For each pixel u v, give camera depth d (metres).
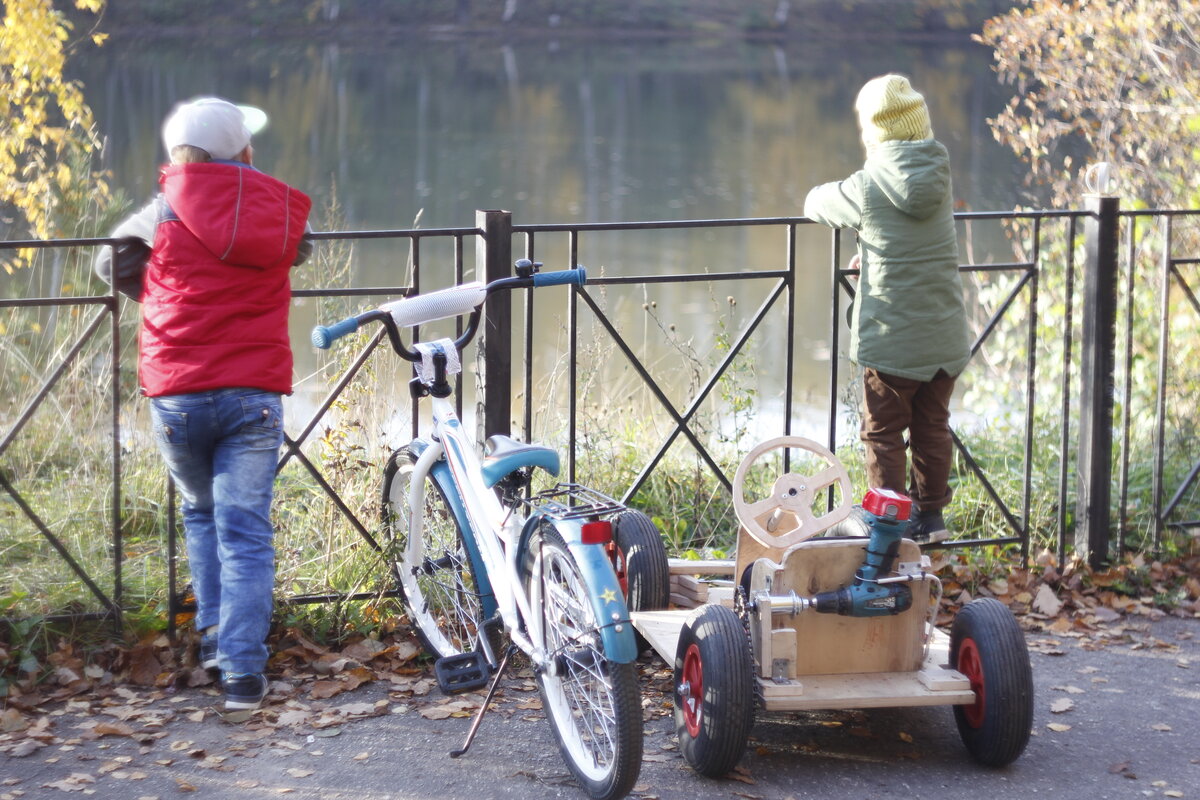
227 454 3.78
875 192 4.41
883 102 4.43
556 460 3.54
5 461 5.45
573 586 3.31
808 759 3.60
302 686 4.01
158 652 4.14
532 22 53.19
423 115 30.78
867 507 3.47
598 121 30.45
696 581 4.26
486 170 22.58
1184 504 5.59
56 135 8.13
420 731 3.73
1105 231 4.93
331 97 33.38
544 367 8.72
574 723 3.51
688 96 35.62
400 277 13.16
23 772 3.42
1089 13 8.16
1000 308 5.00
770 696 3.42
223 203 3.60
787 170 22.95
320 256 6.71
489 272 4.41
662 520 5.38
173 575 4.23
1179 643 4.53
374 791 3.37
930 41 45.72
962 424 6.54
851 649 3.62
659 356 9.11
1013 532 5.37
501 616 3.72
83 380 5.84
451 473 3.96
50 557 4.69
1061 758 3.63
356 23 48.28
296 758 3.54
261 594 3.80
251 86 33.75
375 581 4.51
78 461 5.50
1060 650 4.43
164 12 42.22
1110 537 5.34
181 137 3.69
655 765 3.54
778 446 3.55
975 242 13.15
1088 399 5.05
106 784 3.37
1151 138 7.88
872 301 4.46
